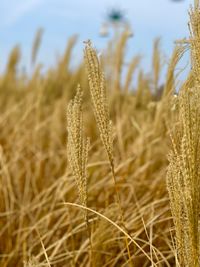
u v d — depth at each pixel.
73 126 1.85
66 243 3.19
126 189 3.81
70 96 7.06
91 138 5.60
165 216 3.12
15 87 8.32
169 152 1.64
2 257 3.24
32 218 3.51
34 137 5.25
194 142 1.46
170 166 1.59
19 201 3.93
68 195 3.77
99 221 3.08
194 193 1.48
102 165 4.23
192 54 1.61
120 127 4.64
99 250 2.77
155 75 3.82
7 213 3.49
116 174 3.96
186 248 1.58
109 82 5.38
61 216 3.53
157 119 3.75
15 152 4.87
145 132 4.40
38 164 4.50
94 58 1.86
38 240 3.23
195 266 1.52
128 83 5.26
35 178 4.35
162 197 3.42
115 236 2.91
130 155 4.29
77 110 1.84
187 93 1.49
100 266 2.72
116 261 2.67
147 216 3.14
